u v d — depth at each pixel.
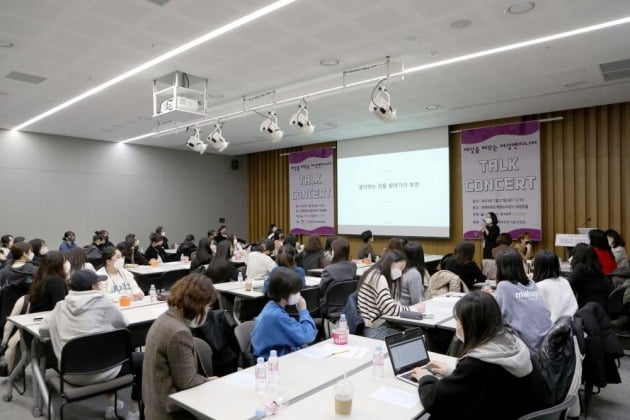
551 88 6.20
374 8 3.84
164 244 9.88
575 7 3.80
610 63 5.20
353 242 10.31
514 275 2.88
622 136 7.09
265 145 11.29
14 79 5.74
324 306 4.49
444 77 5.69
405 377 2.12
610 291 3.78
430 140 8.98
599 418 3.15
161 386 2.02
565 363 2.00
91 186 10.23
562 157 7.63
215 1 3.71
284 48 4.74
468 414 1.69
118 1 3.71
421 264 3.96
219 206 12.63
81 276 2.94
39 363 3.19
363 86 6.07
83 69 5.38
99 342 2.74
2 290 4.05
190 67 5.33
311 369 2.27
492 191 8.16
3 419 3.21
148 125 8.62
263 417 1.72
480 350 1.70
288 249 4.96
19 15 3.96
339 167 10.48
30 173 9.34
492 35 4.40
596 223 7.28
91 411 3.33
